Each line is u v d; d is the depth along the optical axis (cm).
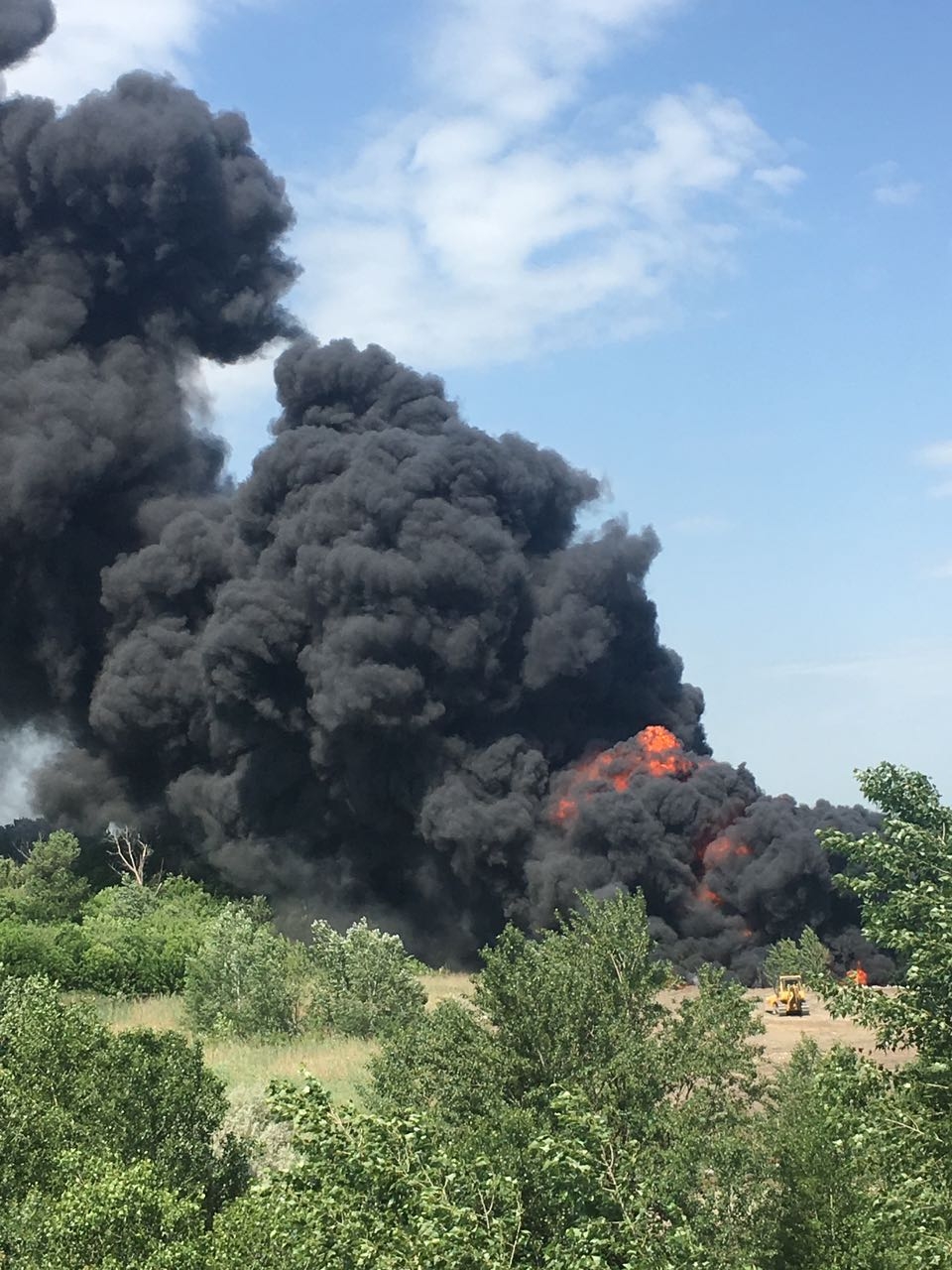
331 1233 1023
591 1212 1079
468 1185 1095
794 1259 1358
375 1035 3238
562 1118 1159
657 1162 1420
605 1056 1580
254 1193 1102
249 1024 3306
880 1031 1204
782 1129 1483
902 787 1230
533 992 1602
